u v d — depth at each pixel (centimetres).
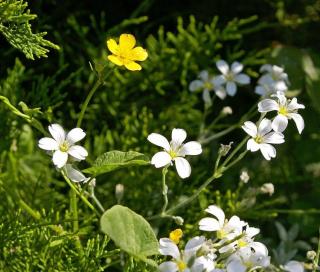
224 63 58
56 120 60
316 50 66
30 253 47
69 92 63
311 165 63
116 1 65
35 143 58
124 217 42
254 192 51
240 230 45
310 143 63
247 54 67
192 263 42
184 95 62
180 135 45
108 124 62
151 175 57
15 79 56
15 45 45
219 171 47
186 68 61
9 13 45
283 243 57
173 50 62
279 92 47
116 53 44
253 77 66
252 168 62
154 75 62
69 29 63
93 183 46
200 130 57
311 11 66
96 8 65
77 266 47
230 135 64
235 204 54
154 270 44
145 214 55
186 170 44
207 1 66
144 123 59
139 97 63
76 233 46
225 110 56
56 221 47
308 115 64
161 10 66
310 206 61
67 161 44
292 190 62
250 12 66
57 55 63
